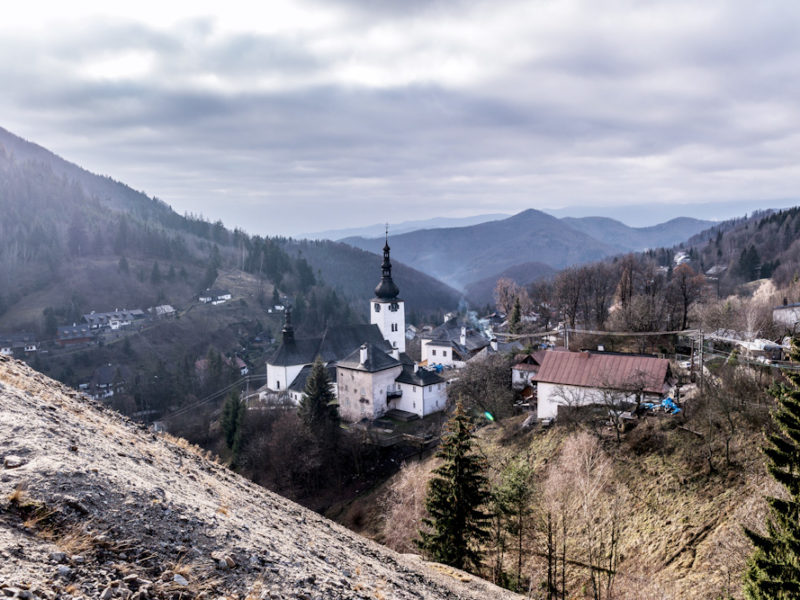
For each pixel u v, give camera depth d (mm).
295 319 192000
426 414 74188
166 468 11812
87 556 6797
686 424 41719
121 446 11531
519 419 56781
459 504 28547
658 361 50219
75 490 7871
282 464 62531
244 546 8750
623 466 40094
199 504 9883
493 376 69062
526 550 33562
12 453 8219
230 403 76625
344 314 196250
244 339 181000
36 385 13555
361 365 75875
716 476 35312
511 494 34125
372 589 10211
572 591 30172
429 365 95125
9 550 6203
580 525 34938
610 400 46781
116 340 159375
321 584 8852
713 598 26062
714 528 31344
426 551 29875
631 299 86375
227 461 72625
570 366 53281
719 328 70375
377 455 63688
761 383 42969
